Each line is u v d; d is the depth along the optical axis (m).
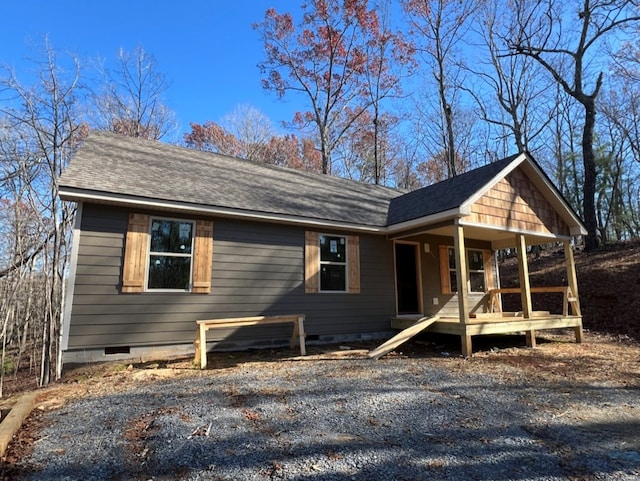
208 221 7.45
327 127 23.25
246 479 2.59
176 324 6.91
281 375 5.56
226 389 4.79
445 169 25.88
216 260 7.45
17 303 8.58
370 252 9.56
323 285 8.82
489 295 11.37
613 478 2.66
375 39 22.61
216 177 8.73
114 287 6.43
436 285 10.66
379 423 3.66
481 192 7.74
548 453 3.05
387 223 9.30
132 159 8.03
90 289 6.25
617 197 21.81
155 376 5.54
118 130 18.78
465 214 7.39
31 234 8.13
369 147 27.36
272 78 23.47
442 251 10.95
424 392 4.75
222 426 3.53
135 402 4.28
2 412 3.97
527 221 8.80
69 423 3.64
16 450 3.03
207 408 4.05
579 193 22.31
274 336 8.01
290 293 8.24
